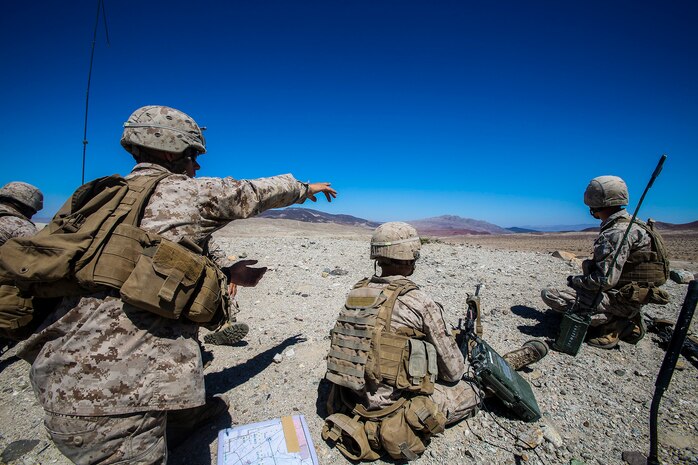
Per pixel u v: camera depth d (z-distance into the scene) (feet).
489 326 13.89
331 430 7.46
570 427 8.52
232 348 12.09
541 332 13.41
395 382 6.94
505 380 8.16
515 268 22.79
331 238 36.32
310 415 8.80
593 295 11.89
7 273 4.61
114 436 4.91
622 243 10.91
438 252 28.04
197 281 5.29
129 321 5.02
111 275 4.72
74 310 4.99
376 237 7.73
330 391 8.79
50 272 4.54
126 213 5.07
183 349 5.41
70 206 5.07
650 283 11.35
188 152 6.11
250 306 16.01
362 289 7.80
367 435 7.16
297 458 7.11
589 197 12.02
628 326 12.34
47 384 4.92
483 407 8.85
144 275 4.82
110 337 4.94
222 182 5.76
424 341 7.23
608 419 8.80
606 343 12.18
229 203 5.69
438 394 7.85
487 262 24.50
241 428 7.76
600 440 8.12
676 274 19.85
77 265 4.68
